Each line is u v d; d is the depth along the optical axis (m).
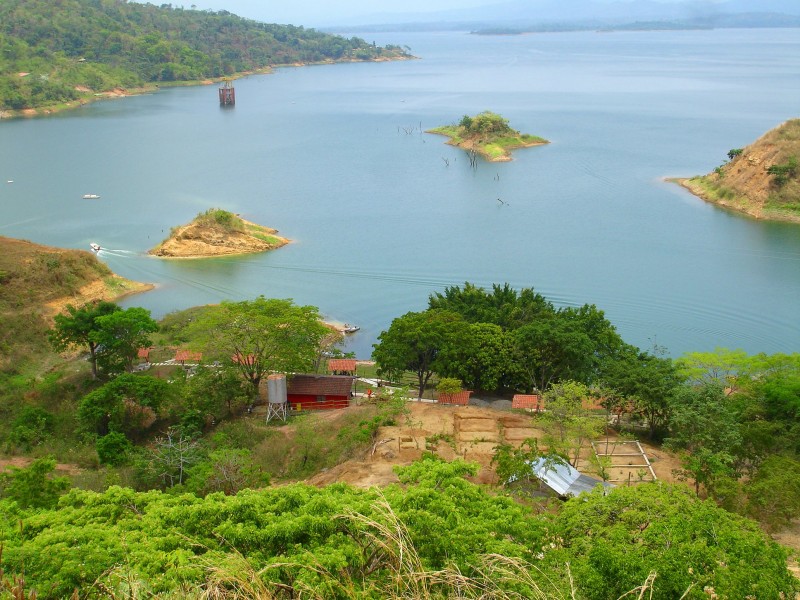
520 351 46.69
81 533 16.89
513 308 53.66
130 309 52.50
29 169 138.25
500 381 48.31
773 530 26.42
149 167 140.62
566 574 15.41
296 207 109.94
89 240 92.69
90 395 41.66
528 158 145.00
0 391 49.81
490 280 76.62
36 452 39.47
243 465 32.66
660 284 74.50
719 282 75.25
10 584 11.34
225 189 122.06
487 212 105.00
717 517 18.05
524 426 38.66
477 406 44.25
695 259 82.81
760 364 43.75
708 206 107.25
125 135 179.38
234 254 87.25
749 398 40.41
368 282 77.31
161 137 176.50
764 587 15.45
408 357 46.59
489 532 17.05
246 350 45.88
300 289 75.69
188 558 14.52
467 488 19.03
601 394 41.72
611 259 82.94
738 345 60.34
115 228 98.50
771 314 66.62
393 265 82.62
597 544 16.38
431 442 34.50
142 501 20.31
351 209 108.19
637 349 49.22
